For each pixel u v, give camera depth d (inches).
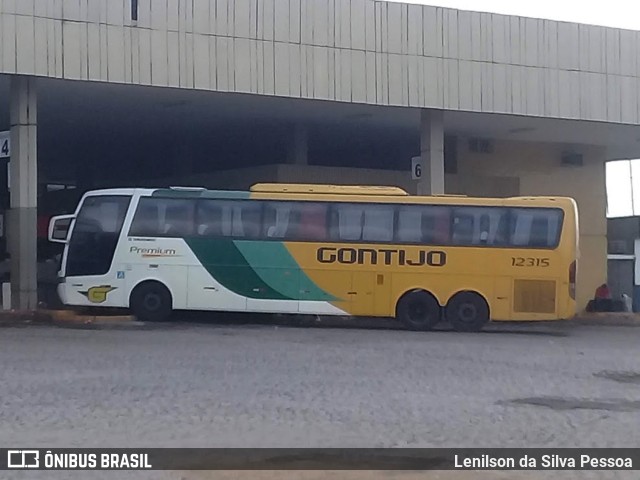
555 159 1441.9
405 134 1315.2
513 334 967.6
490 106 1079.6
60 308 1030.4
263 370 627.5
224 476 341.1
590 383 599.8
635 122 1156.5
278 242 959.6
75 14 904.9
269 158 1476.4
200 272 957.8
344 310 959.0
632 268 1528.1
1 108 1179.9
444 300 960.3
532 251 960.9
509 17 1089.4
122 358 673.0
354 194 966.4
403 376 614.5
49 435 407.2
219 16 957.2
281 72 983.6
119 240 962.7
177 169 1502.2
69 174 1797.5
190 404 490.6
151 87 959.6
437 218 964.0
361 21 1019.3
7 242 1106.1
